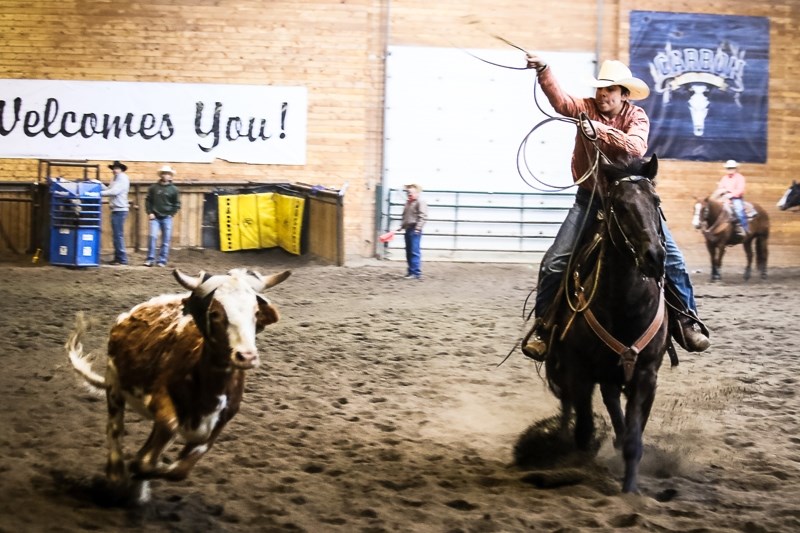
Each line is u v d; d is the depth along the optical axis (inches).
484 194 882.8
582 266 231.0
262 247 844.0
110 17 851.4
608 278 220.2
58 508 192.5
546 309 246.2
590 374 232.2
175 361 176.6
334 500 211.3
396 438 280.5
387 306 563.2
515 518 198.8
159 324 185.2
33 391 314.0
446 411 321.1
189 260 811.4
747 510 213.8
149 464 176.1
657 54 885.8
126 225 844.6
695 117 891.4
